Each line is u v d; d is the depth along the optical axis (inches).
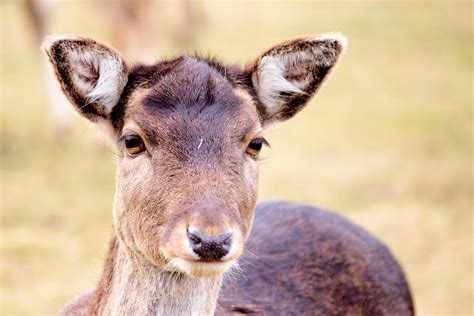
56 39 275.1
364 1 1870.1
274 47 292.2
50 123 927.7
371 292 344.5
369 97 1119.0
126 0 905.5
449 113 1034.1
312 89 304.8
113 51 280.8
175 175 263.1
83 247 612.1
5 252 595.2
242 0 1835.6
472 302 548.4
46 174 760.3
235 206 261.7
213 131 268.5
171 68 283.6
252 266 331.9
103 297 297.4
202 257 249.6
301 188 736.3
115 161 300.4
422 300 550.3
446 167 801.6
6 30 1486.2
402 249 616.7
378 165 808.9
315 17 1656.0
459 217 675.4
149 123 270.1
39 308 521.7
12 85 1119.6
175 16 1472.7
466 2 1872.5
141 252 276.8
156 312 281.1
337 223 362.9
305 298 326.6
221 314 305.9
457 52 1405.0
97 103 285.6
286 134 930.1
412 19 1684.3
